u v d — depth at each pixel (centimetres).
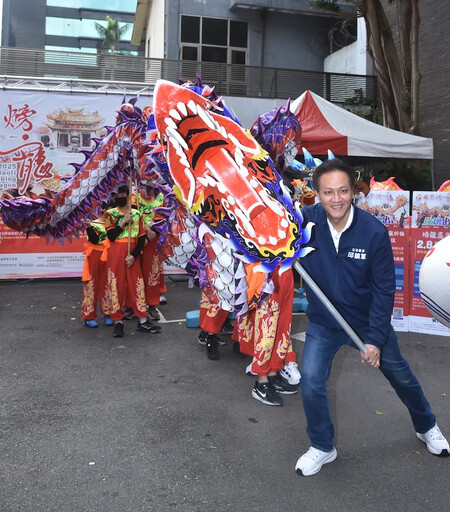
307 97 899
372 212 578
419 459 310
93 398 403
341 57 1914
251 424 358
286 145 413
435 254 179
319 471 296
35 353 514
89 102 890
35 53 1200
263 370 390
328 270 277
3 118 857
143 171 438
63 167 888
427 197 561
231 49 1998
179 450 321
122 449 322
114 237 553
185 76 1412
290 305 401
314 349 288
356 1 1339
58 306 727
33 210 433
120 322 573
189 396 407
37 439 335
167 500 269
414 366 471
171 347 536
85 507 262
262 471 297
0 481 286
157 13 2211
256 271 296
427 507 263
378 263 266
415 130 1280
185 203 304
